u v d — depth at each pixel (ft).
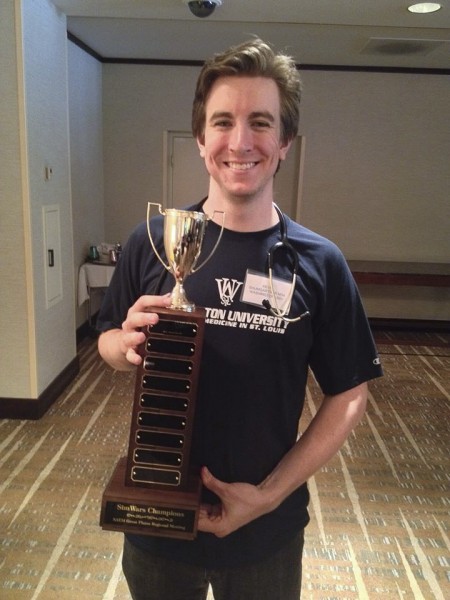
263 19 10.03
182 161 16.71
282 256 3.08
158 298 2.79
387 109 15.93
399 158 16.31
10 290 9.26
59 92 10.25
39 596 5.68
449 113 15.93
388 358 14.46
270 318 2.96
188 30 12.23
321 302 3.09
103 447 8.82
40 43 9.14
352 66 15.52
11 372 9.56
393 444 9.50
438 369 13.70
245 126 2.74
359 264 16.67
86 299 14.38
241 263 3.03
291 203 17.08
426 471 8.60
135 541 3.28
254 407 2.99
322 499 7.70
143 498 2.78
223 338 2.97
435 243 16.96
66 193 10.93
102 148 16.37
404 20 10.00
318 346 3.24
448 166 16.34
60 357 10.95
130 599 5.68
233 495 2.83
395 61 14.88
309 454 3.07
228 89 2.73
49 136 9.82
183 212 2.75
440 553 6.66
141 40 13.39
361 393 3.29
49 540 6.52
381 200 16.63
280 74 2.78
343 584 6.09
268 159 2.83
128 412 10.24
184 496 2.81
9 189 8.88
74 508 7.15
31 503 7.22
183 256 2.81
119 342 3.04
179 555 3.15
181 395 2.78
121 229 16.99
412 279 15.53
